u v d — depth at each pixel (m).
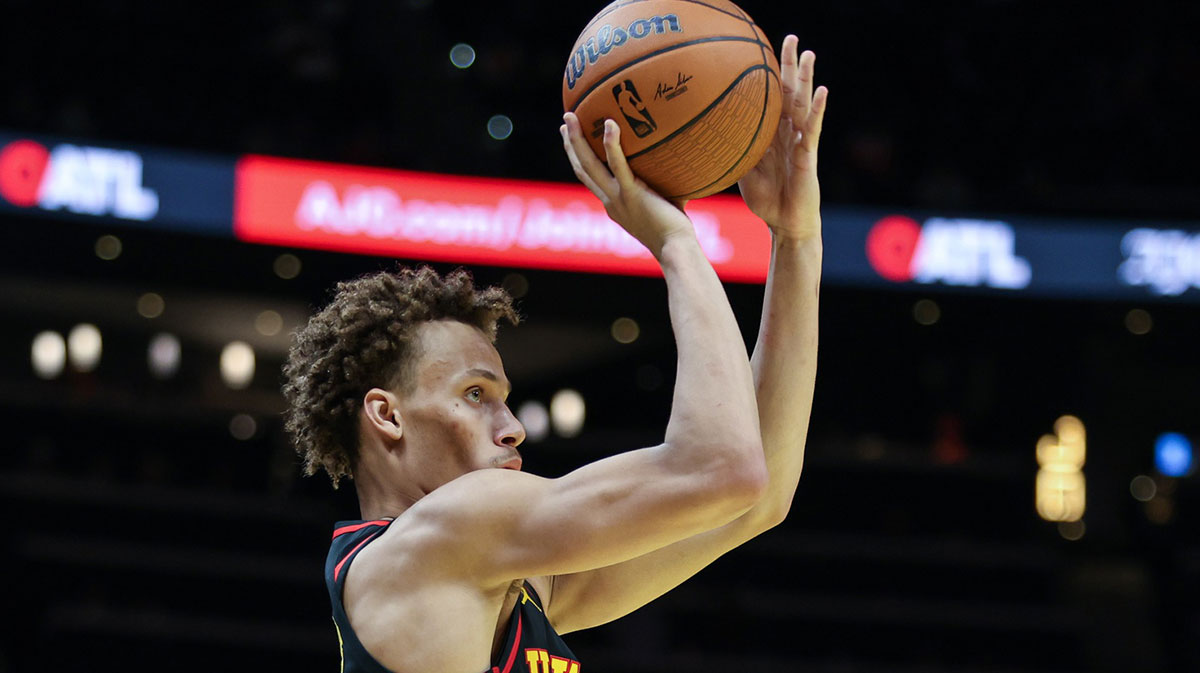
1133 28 20.12
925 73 20.23
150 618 15.12
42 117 17.03
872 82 20.25
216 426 17.73
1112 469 20.20
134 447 17.47
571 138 2.92
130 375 23.89
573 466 17.72
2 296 21.48
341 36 19.73
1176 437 20.50
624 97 2.84
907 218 16.31
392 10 20.33
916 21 20.41
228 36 19.42
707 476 2.46
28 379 23.03
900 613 16.50
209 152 15.19
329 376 2.88
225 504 16.44
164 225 14.88
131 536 16.14
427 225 15.37
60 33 18.70
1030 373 20.23
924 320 19.23
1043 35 20.20
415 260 15.65
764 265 15.28
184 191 15.00
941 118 19.88
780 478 3.09
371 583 2.62
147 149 14.97
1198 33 20.02
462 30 20.70
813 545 17.14
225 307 22.09
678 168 2.88
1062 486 19.56
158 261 17.50
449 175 15.52
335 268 17.19
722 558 16.98
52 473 16.95
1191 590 17.47
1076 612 16.67
